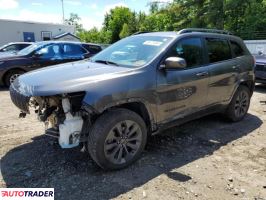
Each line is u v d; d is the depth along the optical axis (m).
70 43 10.88
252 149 4.53
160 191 3.28
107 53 4.71
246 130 5.38
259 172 3.80
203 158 4.15
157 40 4.49
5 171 3.63
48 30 28.31
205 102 4.87
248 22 26.67
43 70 4.08
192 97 4.54
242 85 5.84
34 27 27.14
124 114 3.64
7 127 5.21
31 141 4.57
